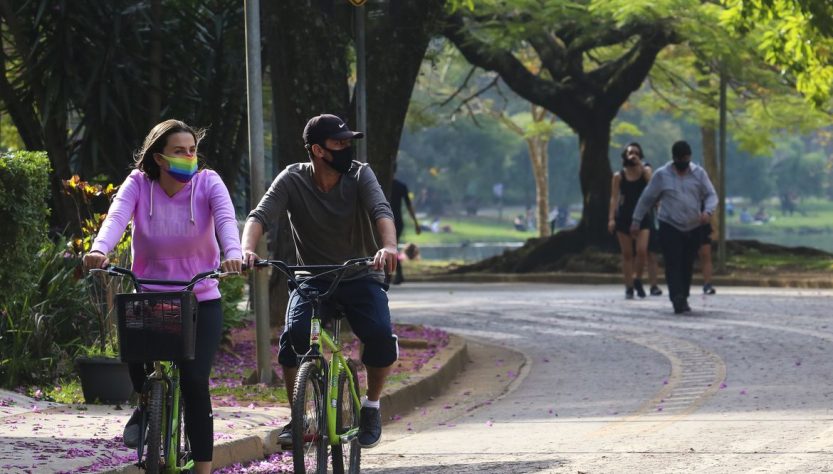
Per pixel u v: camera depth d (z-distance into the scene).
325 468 9.23
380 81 19.75
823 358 17.33
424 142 144.00
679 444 11.29
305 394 8.87
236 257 8.43
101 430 11.23
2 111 23.05
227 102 22.52
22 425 11.36
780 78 41.38
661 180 24.33
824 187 176.88
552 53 42.44
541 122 63.59
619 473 10.05
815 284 32.12
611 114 41.78
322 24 19.06
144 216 8.73
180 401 8.70
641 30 38.97
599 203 41.94
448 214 167.25
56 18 20.89
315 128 9.47
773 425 12.09
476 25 38.75
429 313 26.77
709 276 28.92
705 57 37.88
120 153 20.98
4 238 13.84
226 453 10.84
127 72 21.12
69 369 14.51
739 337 20.30
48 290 14.88
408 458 11.38
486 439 12.35
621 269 39.44
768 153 50.69
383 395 14.31
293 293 9.78
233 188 23.11
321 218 9.63
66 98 20.61
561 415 13.87
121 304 7.95
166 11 23.14
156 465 8.23
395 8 19.61
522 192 158.00
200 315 8.69
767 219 163.62
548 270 41.69
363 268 9.78
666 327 22.22
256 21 14.62
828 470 9.75
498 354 20.06
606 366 17.91
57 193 21.55
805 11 25.12
